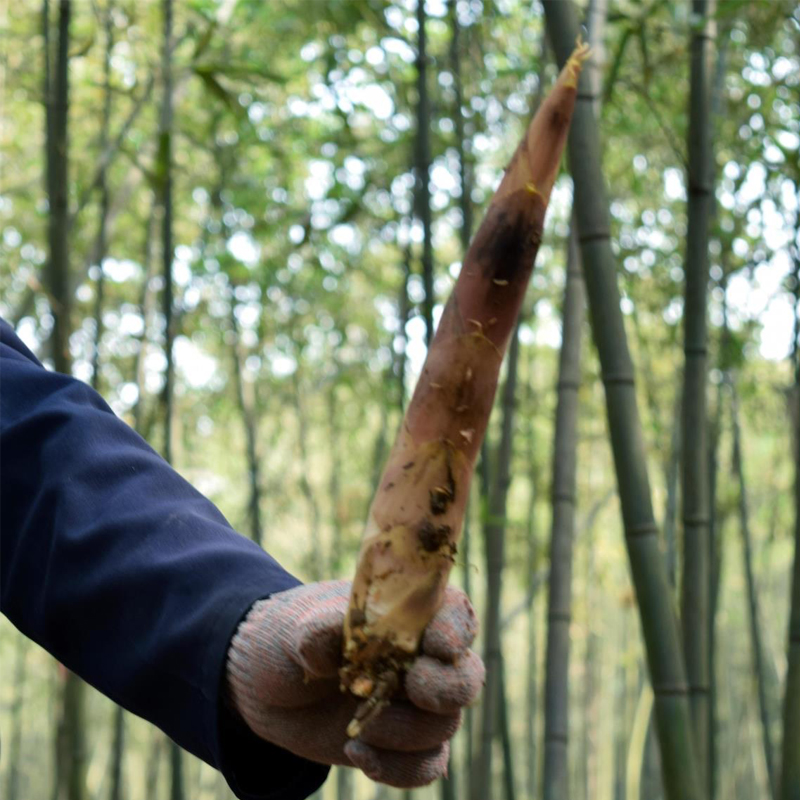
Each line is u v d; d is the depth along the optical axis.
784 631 7.70
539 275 4.21
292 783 0.50
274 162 4.16
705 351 1.94
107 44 3.12
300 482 5.27
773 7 2.55
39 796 10.84
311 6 3.28
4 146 4.07
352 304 5.04
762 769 7.80
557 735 2.38
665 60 2.46
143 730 9.06
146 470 0.54
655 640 1.61
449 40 3.36
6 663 9.77
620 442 1.62
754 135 2.82
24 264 4.38
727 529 6.30
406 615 0.42
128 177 3.61
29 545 0.53
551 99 0.43
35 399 0.58
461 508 0.44
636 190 3.48
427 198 2.61
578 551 6.07
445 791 2.91
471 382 0.43
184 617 0.48
